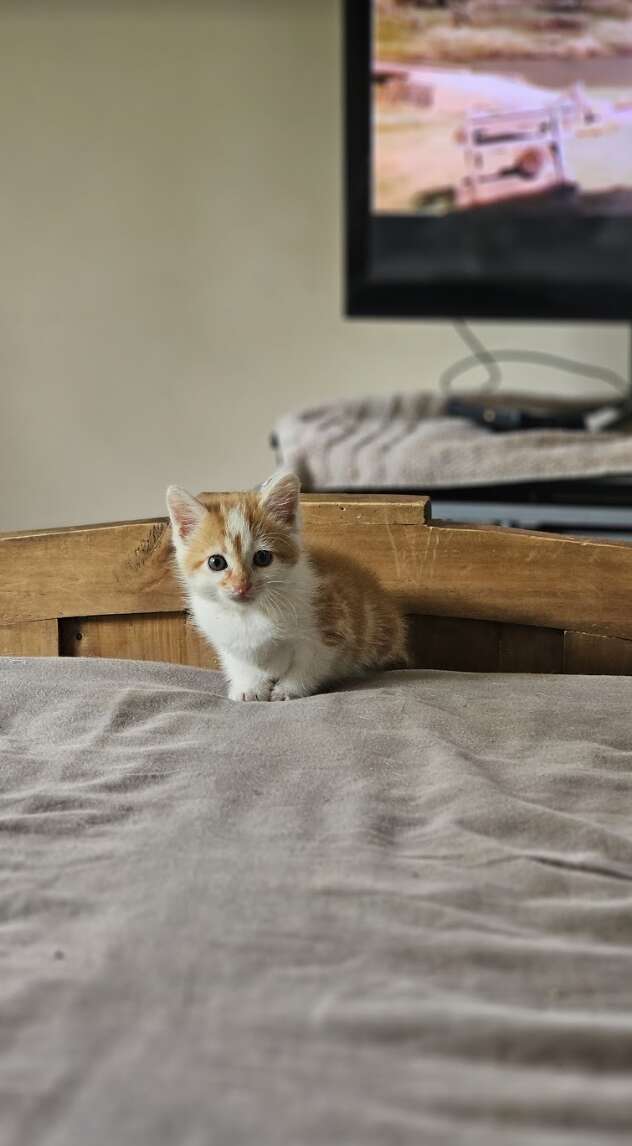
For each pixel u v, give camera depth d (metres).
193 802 1.05
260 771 1.11
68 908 0.89
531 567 1.39
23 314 3.22
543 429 2.57
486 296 2.79
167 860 0.95
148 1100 0.67
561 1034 0.73
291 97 3.03
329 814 1.04
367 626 1.40
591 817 1.04
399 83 2.68
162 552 1.43
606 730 1.21
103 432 3.29
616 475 2.29
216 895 0.89
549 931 0.87
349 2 2.63
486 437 2.41
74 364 3.25
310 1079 0.69
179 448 3.29
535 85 2.65
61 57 3.04
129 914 0.87
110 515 3.34
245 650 1.38
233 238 3.14
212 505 1.39
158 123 3.07
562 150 2.68
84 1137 0.65
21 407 3.28
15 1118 0.66
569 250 2.74
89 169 3.12
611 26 2.60
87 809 1.05
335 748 1.15
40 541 1.44
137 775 1.11
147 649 1.48
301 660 1.38
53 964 0.82
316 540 1.44
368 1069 0.70
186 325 3.21
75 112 3.08
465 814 1.02
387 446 2.37
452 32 2.63
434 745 1.16
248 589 1.32
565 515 2.33
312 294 3.17
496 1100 0.68
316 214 3.11
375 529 1.42
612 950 0.84
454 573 1.41
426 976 0.80
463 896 0.90
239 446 3.28
